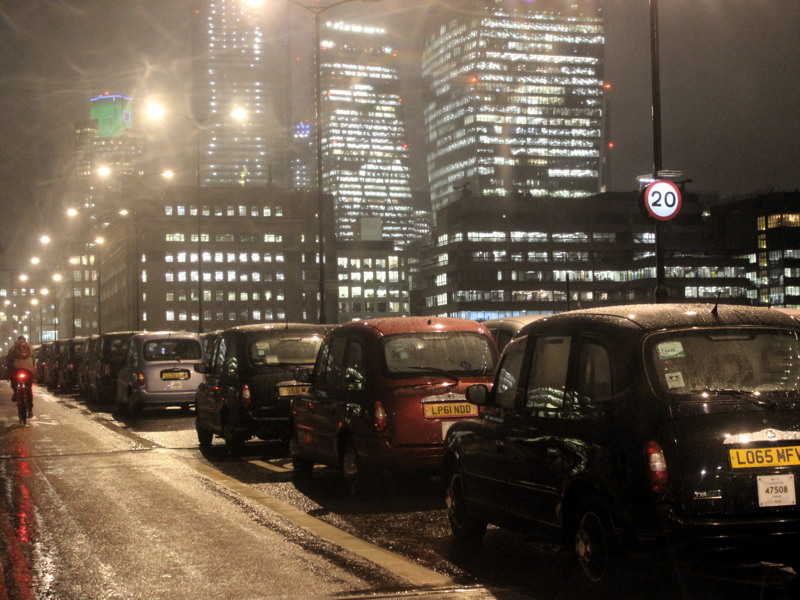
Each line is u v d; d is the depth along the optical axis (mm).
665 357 5863
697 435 5551
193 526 8734
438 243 152750
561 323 6828
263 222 154125
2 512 9641
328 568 6969
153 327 149250
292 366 14508
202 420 16219
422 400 9945
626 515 5594
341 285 176750
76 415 24547
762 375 5914
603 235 146375
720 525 5441
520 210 145250
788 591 6066
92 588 6469
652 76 15930
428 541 8070
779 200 136000
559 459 6316
